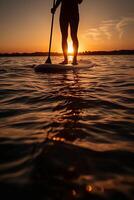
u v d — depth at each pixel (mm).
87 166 1282
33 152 1445
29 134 1761
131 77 5344
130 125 2006
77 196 1029
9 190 1069
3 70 6988
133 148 1535
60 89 3703
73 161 1335
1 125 2006
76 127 1923
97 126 1960
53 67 6176
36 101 2908
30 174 1194
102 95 3262
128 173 1222
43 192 1053
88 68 7160
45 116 2246
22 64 10484
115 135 1767
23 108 2582
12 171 1228
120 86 4082
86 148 1513
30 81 4633
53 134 1758
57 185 1104
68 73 5895
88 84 4254
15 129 1887
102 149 1506
